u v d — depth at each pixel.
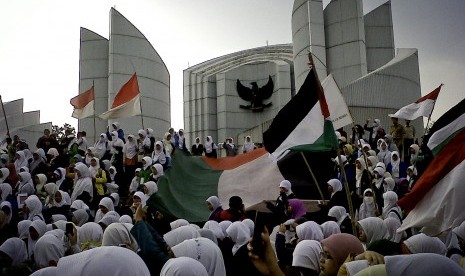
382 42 31.34
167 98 36.12
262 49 40.31
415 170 12.91
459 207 6.57
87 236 8.45
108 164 19.59
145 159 17.39
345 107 10.91
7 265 7.88
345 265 4.52
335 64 30.08
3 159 21.17
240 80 37.66
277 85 36.25
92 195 15.91
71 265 3.54
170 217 11.50
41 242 7.52
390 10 31.70
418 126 26.36
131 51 34.00
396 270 3.11
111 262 3.51
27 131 35.47
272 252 4.10
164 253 5.26
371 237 7.24
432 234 6.79
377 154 18.73
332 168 14.17
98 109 34.19
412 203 6.94
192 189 13.12
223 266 5.68
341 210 9.99
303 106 8.65
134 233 5.44
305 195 13.22
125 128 32.81
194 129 38.81
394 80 27.23
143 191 13.77
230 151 25.80
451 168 6.73
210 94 38.69
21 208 13.20
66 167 20.42
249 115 37.38
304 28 30.91
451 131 7.99
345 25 30.14
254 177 13.41
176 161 13.43
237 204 9.95
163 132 34.91
